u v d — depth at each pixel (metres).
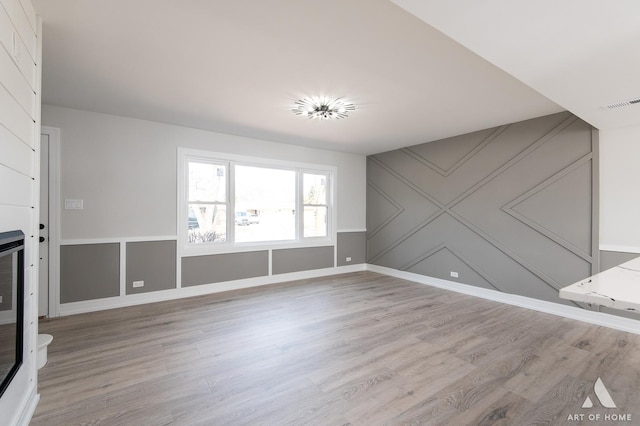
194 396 1.96
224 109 3.54
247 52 2.30
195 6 1.78
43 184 3.36
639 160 3.09
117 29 2.02
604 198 3.29
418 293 4.50
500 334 2.98
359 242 6.20
